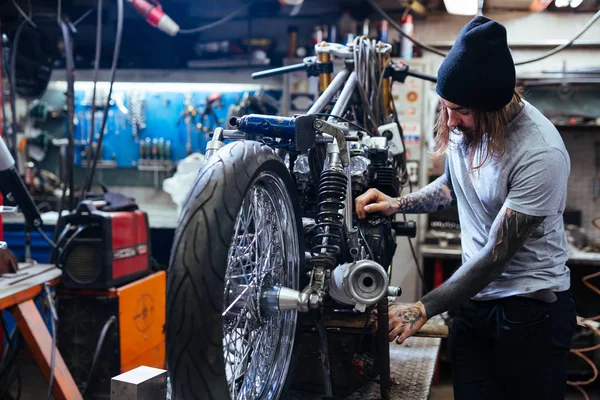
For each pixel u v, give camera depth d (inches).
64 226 121.7
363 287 51.8
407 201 73.3
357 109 88.8
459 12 138.6
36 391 151.5
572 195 184.9
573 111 181.9
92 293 117.1
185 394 43.7
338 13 191.2
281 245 58.9
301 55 180.1
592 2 168.1
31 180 193.0
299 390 70.3
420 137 165.2
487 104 57.5
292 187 58.2
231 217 44.2
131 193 206.8
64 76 187.2
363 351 71.3
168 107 203.5
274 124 54.2
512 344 67.8
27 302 99.2
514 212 60.2
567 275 69.7
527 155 60.9
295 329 60.9
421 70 164.6
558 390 67.7
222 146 53.1
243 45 191.6
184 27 193.8
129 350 123.0
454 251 158.4
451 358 77.4
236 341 54.2
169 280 43.3
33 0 166.4
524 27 172.6
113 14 190.2
